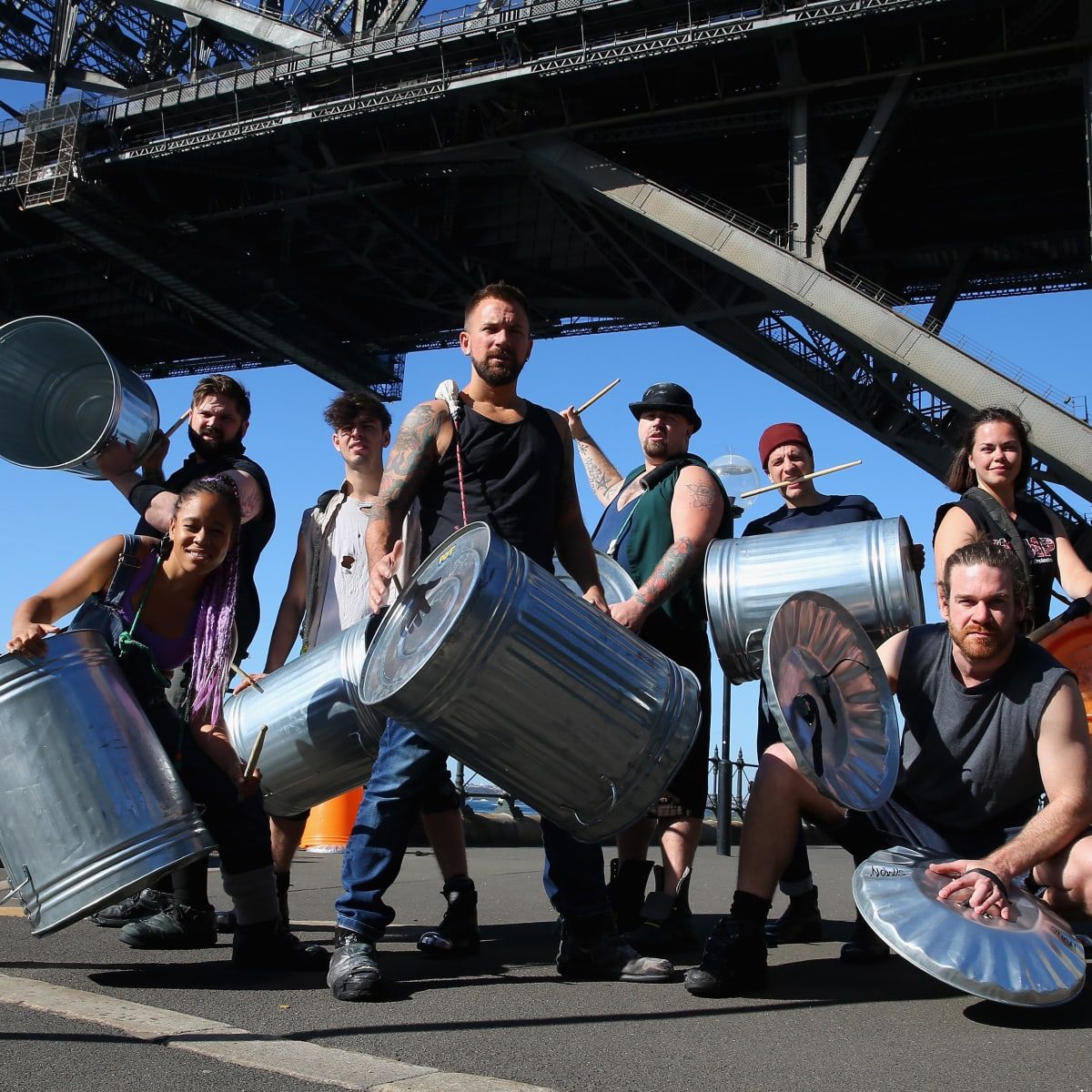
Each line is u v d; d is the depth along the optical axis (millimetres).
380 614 3268
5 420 4316
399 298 58125
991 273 52000
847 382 42531
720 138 43750
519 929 4410
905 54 39469
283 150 48312
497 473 3332
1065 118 41125
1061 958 2627
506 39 42812
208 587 3441
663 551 4266
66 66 60375
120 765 2988
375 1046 2299
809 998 2912
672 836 3941
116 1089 1937
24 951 3525
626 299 52250
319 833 8336
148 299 60938
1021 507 4098
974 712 3094
